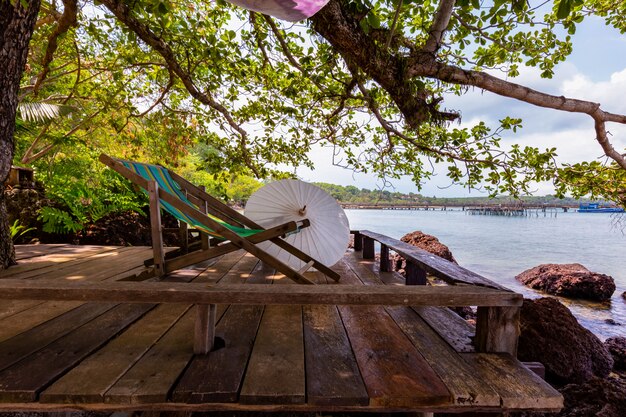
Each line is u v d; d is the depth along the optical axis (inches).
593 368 133.1
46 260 140.6
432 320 82.6
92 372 55.7
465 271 78.4
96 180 273.7
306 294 58.4
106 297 56.8
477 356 64.5
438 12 117.0
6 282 58.9
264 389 51.8
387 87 119.6
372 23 101.0
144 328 74.4
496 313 65.6
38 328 72.9
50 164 264.4
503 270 419.5
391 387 53.5
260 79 192.4
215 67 168.7
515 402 51.5
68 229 224.7
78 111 325.1
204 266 140.3
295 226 104.1
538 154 163.8
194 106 225.9
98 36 174.4
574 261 492.1
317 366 59.8
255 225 133.2
